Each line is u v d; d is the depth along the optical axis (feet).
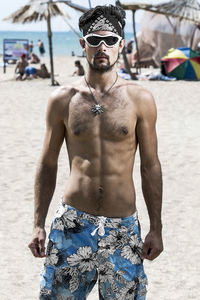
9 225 18.86
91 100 9.22
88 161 9.19
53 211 20.27
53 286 9.25
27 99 53.31
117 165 9.20
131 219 9.27
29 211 20.44
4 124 39.09
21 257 16.21
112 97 9.23
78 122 9.20
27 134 35.45
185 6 81.25
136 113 9.25
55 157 9.73
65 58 124.26
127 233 9.22
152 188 9.54
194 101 51.57
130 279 9.21
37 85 67.46
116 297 9.23
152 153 9.50
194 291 14.06
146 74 77.82
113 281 9.20
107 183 9.16
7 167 26.94
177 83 69.77
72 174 9.37
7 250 16.67
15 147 31.50
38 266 15.65
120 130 9.12
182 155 29.55
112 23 9.16
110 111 9.16
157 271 15.28
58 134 9.55
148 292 14.01
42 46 148.66
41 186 9.71
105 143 9.15
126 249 9.20
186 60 74.64
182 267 15.53
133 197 9.38
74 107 9.27
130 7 82.99
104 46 9.09
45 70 76.89
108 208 9.16
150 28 100.07
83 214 9.18
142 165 9.61
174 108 47.03
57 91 9.48
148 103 9.27
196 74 74.79
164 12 81.15
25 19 69.26
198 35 99.35
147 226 18.83
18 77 74.95
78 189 9.21
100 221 9.13
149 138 9.41
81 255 9.17
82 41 9.50
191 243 17.25
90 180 9.18
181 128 37.52
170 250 16.72
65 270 9.20
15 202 21.50
